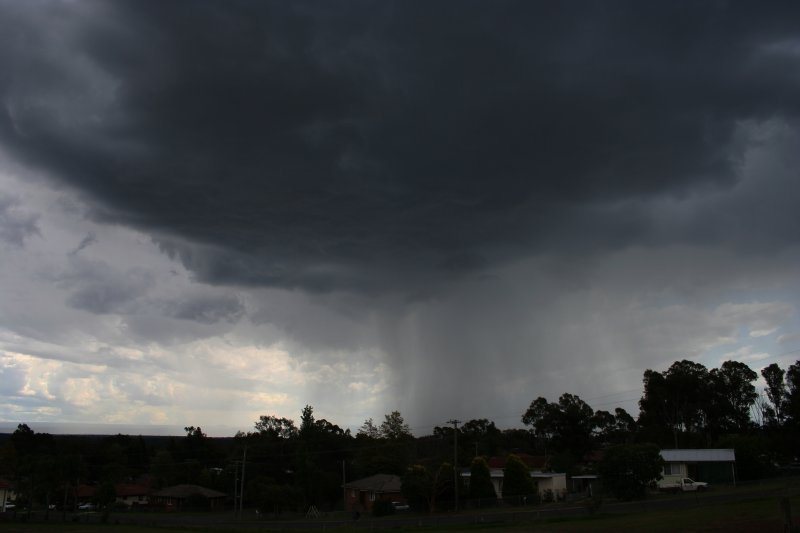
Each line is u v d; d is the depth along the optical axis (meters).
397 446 110.31
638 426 134.12
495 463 99.69
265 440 126.00
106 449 138.50
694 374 108.69
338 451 109.31
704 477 73.81
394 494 79.25
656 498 57.81
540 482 78.56
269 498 83.56
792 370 101.31
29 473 81.38
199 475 117.88
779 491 54.03
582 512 50.66
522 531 38.75
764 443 79.88
